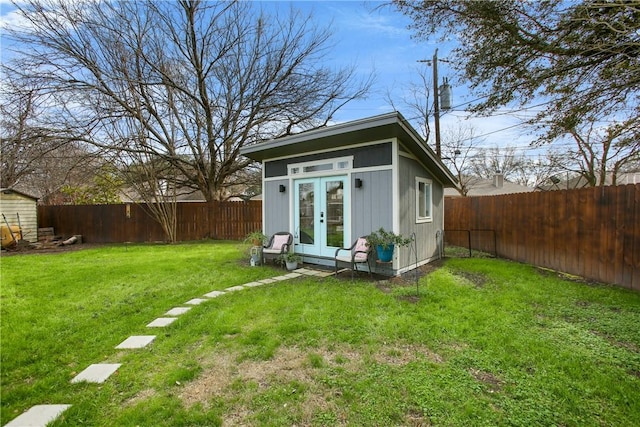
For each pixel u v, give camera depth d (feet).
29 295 15.79
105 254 29.32
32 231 37.86
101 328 11.66
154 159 39.27
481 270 20.25
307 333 10.79
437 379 7.93
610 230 16.19
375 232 19.02
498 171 80.28
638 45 11.55
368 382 7.88
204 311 13.29
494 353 9.15
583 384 7.59
